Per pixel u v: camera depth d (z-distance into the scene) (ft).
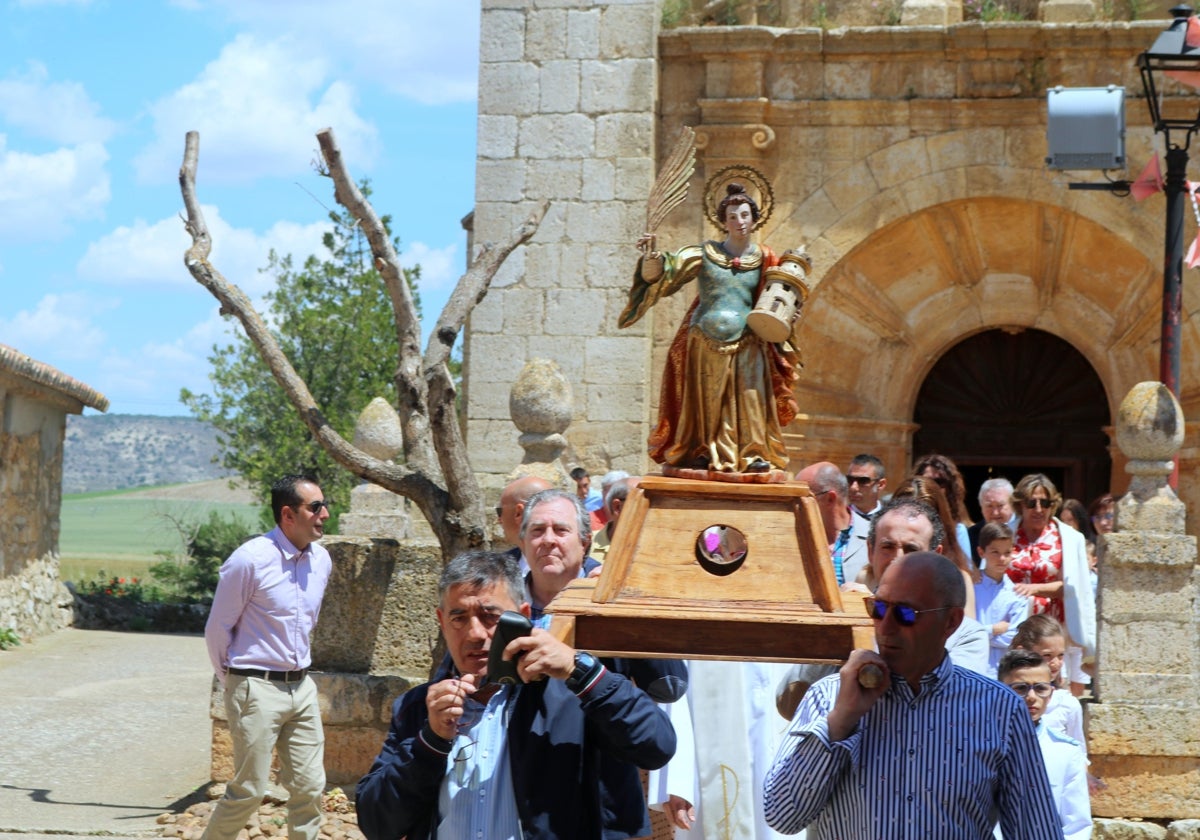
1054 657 23.18
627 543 14.76
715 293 16.17
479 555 15.52
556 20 50.72
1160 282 49.06
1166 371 36.17
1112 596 30.45
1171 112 48.11
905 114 49.44
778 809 14.53
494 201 50.72
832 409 52.11
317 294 95.20
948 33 48.49
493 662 13.83
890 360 52.16
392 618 33.06
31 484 66.90
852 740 14.16
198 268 33.45
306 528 27.58
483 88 50.98
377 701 32.45
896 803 14.17
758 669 21.27
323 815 28.43
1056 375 54.54
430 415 32.04
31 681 52.75
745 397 15.87
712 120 50.08
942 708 14.37
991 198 49.26
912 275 51.37
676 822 20.52
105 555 181.57
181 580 86.89
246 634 27.25
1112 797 30.17
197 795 34.01
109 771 37.47
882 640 14.43
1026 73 48.75
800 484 15.08
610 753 14.80
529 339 50.24
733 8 51.49
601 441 49.49
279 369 33.01
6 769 37.32
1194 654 30.19
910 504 19.10
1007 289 51.31
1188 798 29.96
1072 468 54.54
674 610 14.39
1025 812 14.30
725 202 16.44
